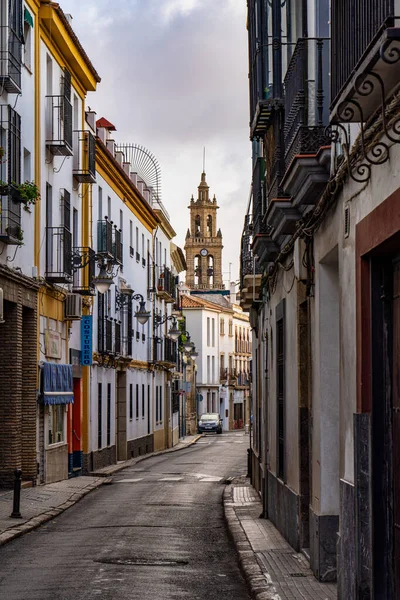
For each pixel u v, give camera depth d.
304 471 13.77
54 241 27.62
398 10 7.32
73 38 28.75
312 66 12.09
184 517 19.42
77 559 13.70
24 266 24.31
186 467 37.28
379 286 9.01
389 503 8.81
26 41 24.94
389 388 8.91
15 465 23.89
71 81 29.97
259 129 16.58
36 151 25.56
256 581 11.39
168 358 58.66
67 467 29.53
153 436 52.59
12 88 21.86
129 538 15.98
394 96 7.52
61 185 29.05
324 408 11.76
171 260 64.75
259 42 15.33
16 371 23.77
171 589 11.36
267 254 18.11
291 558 13.28
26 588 11.45
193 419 89.62
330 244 10.95
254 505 21.30
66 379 28.67
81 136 31.42
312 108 11.98
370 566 8.86
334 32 8.92
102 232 36.25
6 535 16.02
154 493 25.34
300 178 11.91
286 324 15.73
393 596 8.66
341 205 10.21
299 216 13.97
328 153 11.19
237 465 38.34
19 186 21.69
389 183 8.00
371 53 6.97
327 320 11.83
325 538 11.54
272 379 18.34
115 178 39.84
